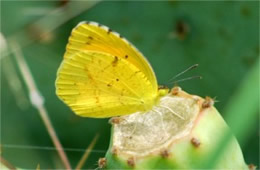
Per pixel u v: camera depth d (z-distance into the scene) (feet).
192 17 1.13
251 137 1.09
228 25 1.11
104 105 0.92
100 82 0.91
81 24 0.90
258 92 0.74
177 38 1.14
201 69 1.14
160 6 1.14
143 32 1.15
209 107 0.84
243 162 0.84
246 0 1.09
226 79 1.13
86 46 0.91
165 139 0.83
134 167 0.82
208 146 0.82
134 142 0.84
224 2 1.10
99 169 0.86
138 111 0.89
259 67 0.76
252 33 1.10
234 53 1.11
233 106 0.74
